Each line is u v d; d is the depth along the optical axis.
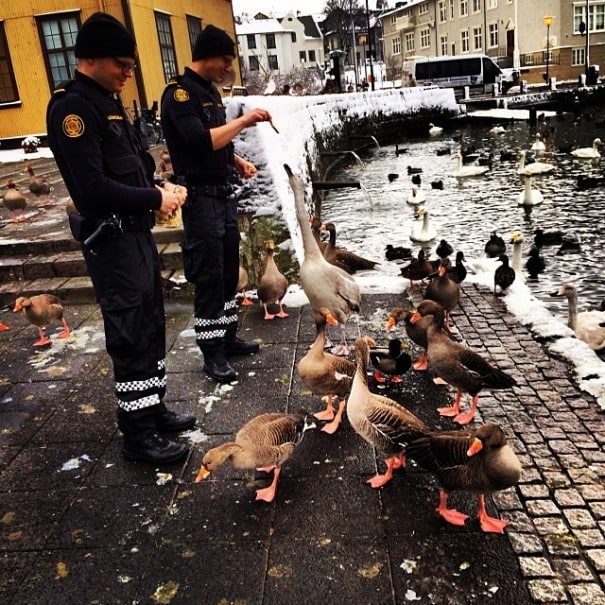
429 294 5.82
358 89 49.06
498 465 3.00
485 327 5.77
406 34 75.25
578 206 13.77
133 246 3.62
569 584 2.82
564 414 4.22
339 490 3.61
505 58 52.19
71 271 7.52
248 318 6.32
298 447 4.07
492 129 30.30
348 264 7.99
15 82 19.78
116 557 3.17
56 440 4.29
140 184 3.64
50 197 11.36
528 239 11.48
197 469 3.86
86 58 3.31
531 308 6.10
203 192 4.68
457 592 2.82
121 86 3.50
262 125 6.89
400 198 16.05
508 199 15.06
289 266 7.04
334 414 4.44
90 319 6.62
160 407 4.23
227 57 4.50
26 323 6.60
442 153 24.02
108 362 5.52
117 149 3.48
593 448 3.81
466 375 4.11
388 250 10.52
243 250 6.96
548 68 46.34
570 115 35.47
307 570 3.01
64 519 3.47
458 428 4.15
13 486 3.79
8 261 7.61
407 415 3.63
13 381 5.23
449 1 62.62
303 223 5.31
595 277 9.16
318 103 19.95
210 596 2.89
